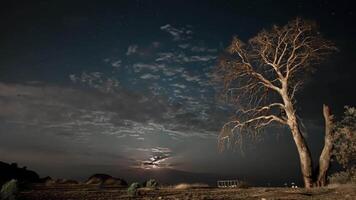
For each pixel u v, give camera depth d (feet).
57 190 68.18
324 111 79.66
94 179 111.45
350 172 65.46
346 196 43.01
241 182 82.38
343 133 67.05
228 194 55.11
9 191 39.91
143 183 87.76
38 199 47.14
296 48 84.94
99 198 49.65
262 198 45.68
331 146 77.30
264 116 87.30
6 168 106.73
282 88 85.61
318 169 79.41
